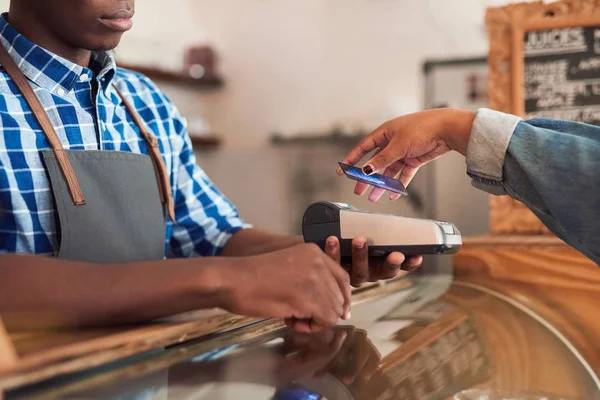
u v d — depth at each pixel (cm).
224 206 132
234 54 379
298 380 59
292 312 69
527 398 63
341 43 355
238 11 376
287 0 366
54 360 53
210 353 65
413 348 73
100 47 98
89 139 107
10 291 64
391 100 344
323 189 359
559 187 78
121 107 117
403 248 85
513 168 85
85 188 99
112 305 65
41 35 102
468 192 302
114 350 58
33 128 99
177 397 52
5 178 94
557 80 167
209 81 370
